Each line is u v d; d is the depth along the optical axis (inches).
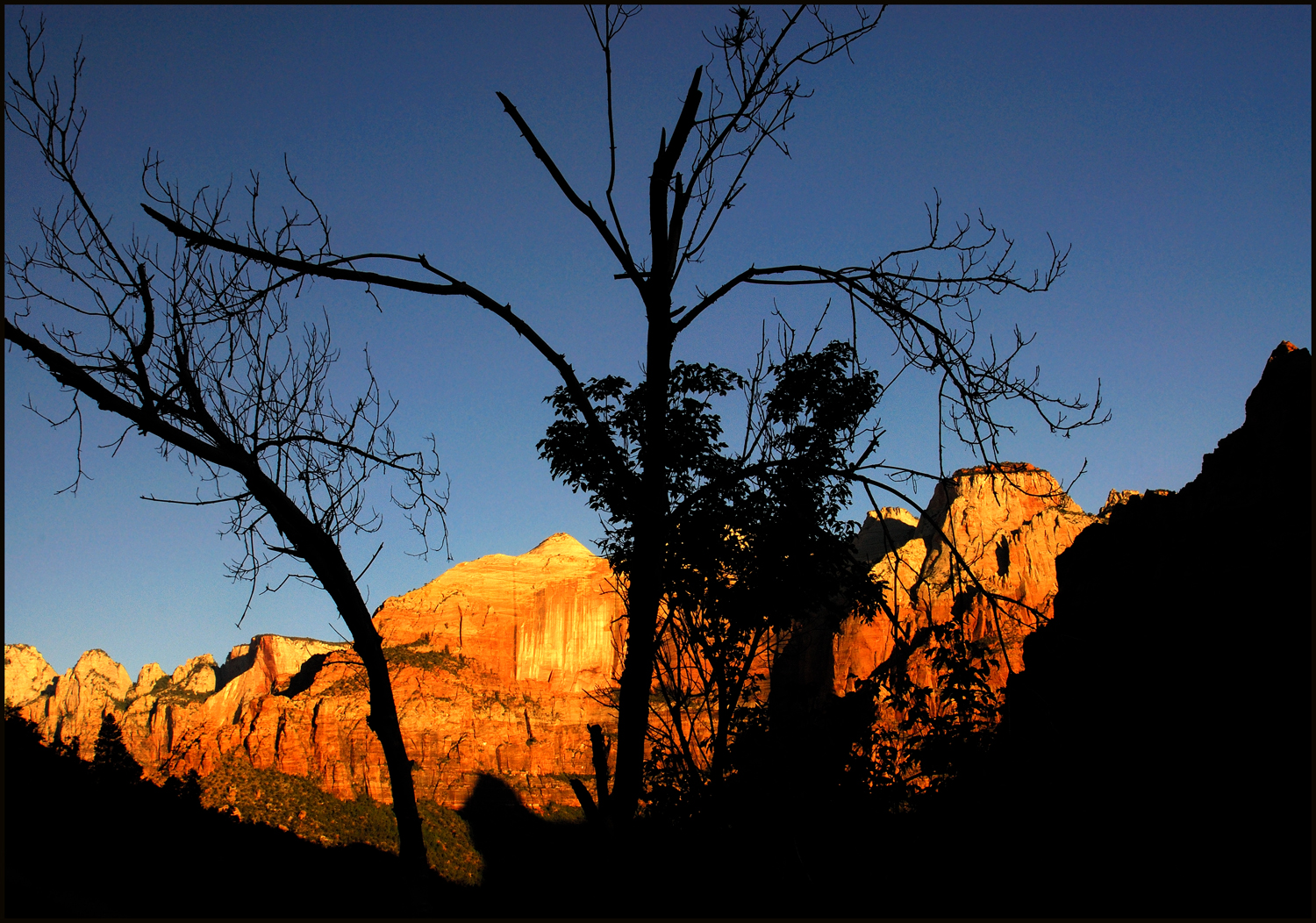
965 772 422.6
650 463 397.4
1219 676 924.6
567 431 475.5
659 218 403.5
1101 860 480.4
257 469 331.3
